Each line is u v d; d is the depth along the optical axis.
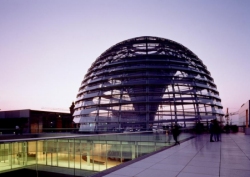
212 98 49.91
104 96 47.38
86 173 22.55
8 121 78.00
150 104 44.00
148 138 25.84
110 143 24.75
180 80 46.78
